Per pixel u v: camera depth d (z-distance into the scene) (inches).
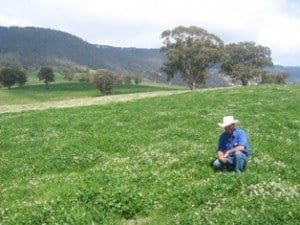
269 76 5979.3
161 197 633.6
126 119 1338.6
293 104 1590.8
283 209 534.0
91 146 1002.1
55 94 7490.2
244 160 723.4
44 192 701.3
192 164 764.6
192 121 1201.4
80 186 672.4
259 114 1327.5
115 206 607.8
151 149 903.7
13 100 6825.8
